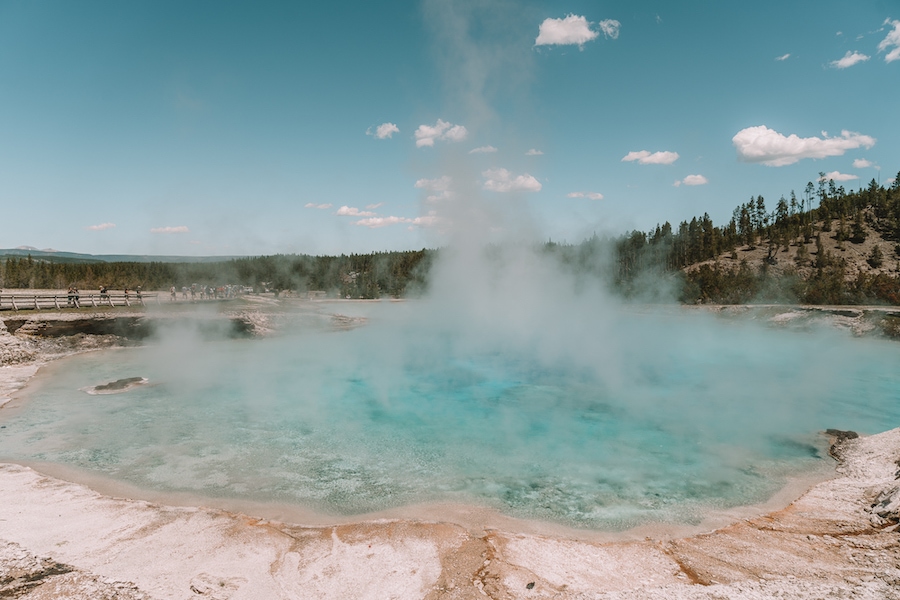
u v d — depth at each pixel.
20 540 8.11
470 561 7.68
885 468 10.59
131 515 9.19
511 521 9.13
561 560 7.73
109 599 6.41
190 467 11.70
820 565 7.25
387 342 31.64
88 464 11.86
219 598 6.62
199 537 8.38
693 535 8.55
